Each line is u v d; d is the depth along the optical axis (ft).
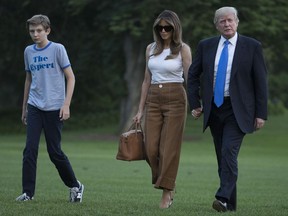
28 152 64.49
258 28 231.30
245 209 64.08
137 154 63.87
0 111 321.32
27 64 65.46
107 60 265.54
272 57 251.19
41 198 69.62
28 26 64.49
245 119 60.29
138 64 249.75
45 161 142.61
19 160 144.25
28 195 65.31
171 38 62.90
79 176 109.29
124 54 260.83
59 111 64.28
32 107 64.44
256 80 60.44
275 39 248.11
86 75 293.84
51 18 264.52
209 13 227.81
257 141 255.09
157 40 63.21
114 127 304.50
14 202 63.77
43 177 104.83
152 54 63.62
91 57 264.72
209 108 60.80
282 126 316.81
